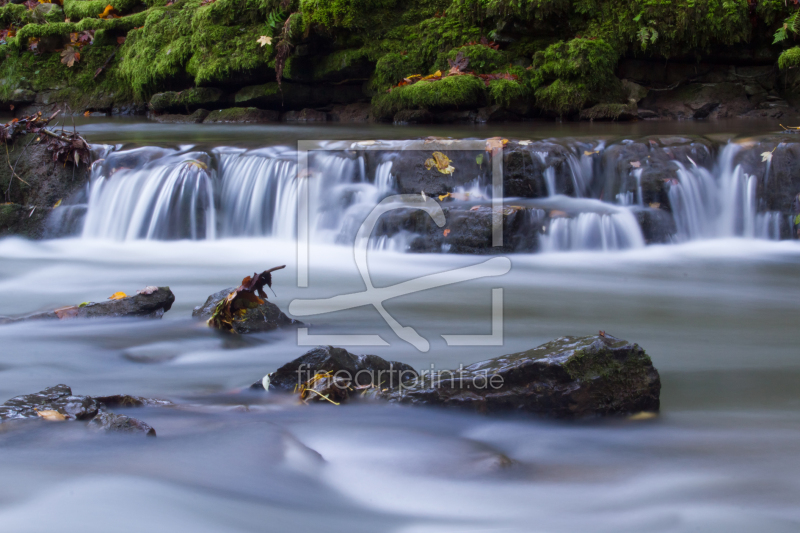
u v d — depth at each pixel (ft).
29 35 46.21
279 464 8.78
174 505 7.58
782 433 10.43
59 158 25.76
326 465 9.04
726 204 23.93
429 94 35.45
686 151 23.94
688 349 14.37
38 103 46.44
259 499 8.02
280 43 38.68
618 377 10.66
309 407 10.81
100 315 15.14
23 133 26.53
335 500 8.31
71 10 48.42
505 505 8.43
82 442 8.89
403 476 9.02
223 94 41.91
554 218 22.03
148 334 14.40
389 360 12.66
